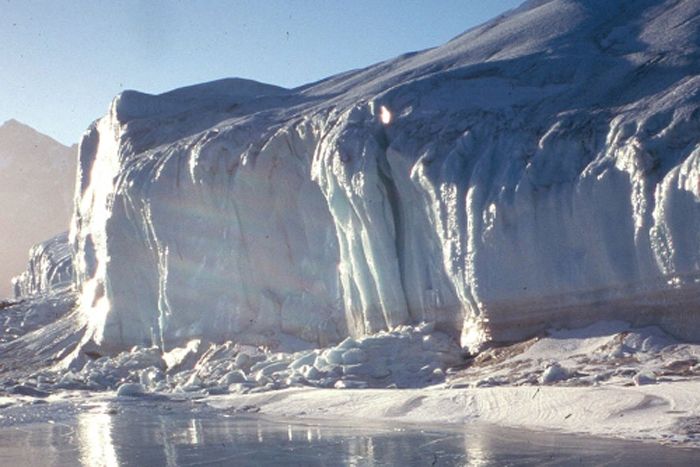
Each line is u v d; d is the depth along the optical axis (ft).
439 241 86.07
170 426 67.46
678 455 45.34
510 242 78.64
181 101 136.77
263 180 102.99
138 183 115.85
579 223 75.87
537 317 78.38
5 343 138.82
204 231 108.68
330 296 97.81
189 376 95.61
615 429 52.60
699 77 79.61
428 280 87.30
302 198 100.48
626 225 73.26
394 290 88.69
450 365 79.66
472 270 80.18
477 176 82.48
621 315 74.13
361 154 89.81
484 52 105.09
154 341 115.14
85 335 128.77
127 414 75.77
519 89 91.45
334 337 95.96
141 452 56.85
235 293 104.94
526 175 79.15
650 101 79.51
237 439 59.57
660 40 92.53
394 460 49.49
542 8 114.73
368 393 71.46
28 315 149.28
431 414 63.67
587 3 108.88
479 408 62.44
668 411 53.67
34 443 62.08
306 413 69.92
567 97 87.51
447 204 83.46
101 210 138.21
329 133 95.20
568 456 47.03
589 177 75.15
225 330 104.42
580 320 76.38
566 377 66.64
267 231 103.50
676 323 70.69
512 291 78.54
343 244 94.32
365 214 89.20
